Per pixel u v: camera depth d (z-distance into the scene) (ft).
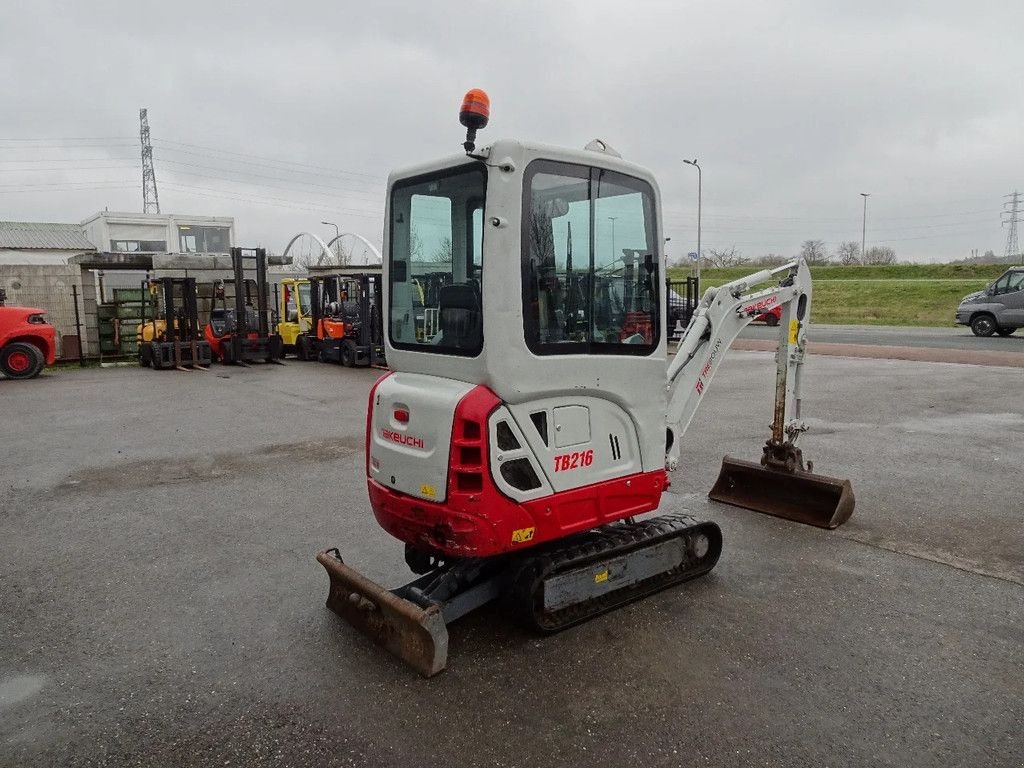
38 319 51.24
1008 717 10.61
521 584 12.73
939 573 15.88
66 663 12.39
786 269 19.85
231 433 31.42
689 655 12.48
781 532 18.62
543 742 10.14
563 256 12.39
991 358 53.62
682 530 14.97
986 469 24.11
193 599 14.87
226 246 112.47
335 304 60.08
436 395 12.19
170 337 57.36
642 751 9.93
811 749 9.91
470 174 12.16
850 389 41.16
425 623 11.63
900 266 194.29
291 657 12.52
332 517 20.08
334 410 37.45
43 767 9.69
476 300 12.00
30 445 29.17
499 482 11.83
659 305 14.11
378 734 10.35
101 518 20.07
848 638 13.03
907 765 9.57
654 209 13.92
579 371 12.67
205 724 10.64
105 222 102.42
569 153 12.17
